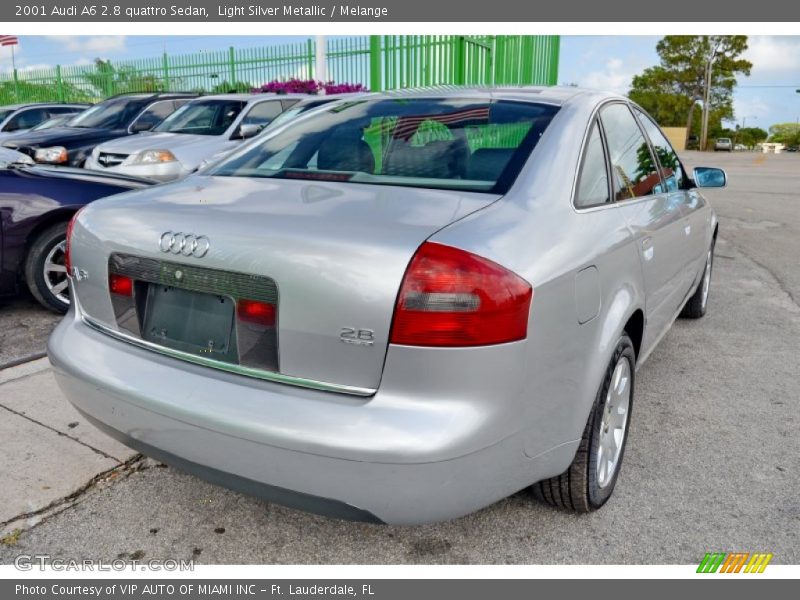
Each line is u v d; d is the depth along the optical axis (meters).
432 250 1.82
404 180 2.32
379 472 1.80
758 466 2.97
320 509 1.92
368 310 1.81
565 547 2.41
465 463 1.84
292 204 2.12
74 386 2.30
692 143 72.62
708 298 5.89
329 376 1.89
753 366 4.20
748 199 13.95
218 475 2.02
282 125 3.03
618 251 2.47
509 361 1.86
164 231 2.13
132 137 8.34
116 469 2.83
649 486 2.80
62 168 5.07
